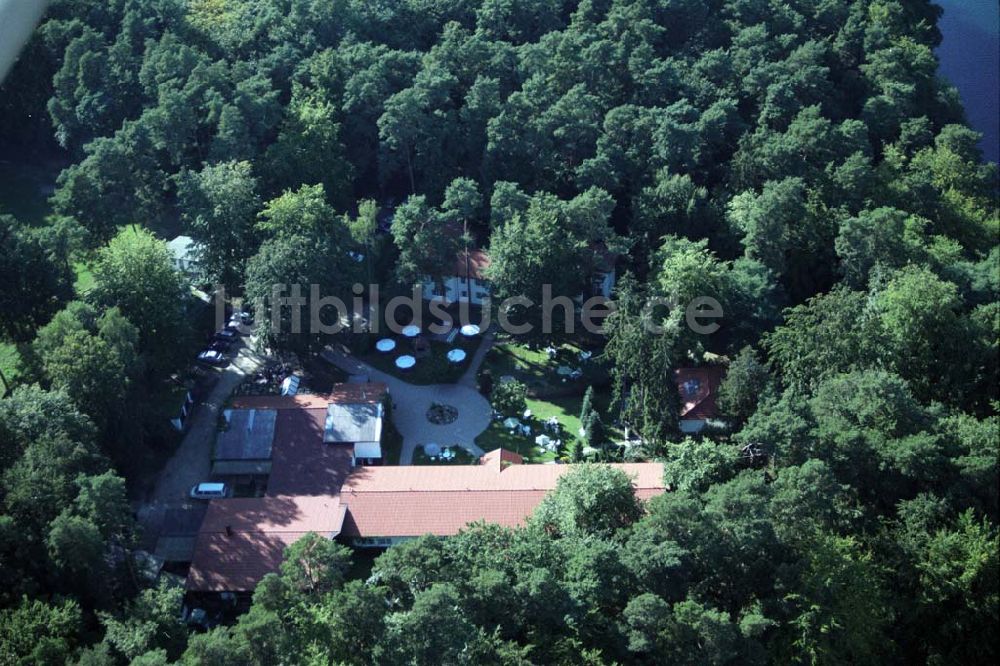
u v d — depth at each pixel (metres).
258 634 89.69
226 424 140.62
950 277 159.62
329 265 150.75
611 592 100.62
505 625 96.50
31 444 113.62
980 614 109.62
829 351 137.12
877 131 199.12
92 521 106.62
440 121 182.62
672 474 124.06
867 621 103.44
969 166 192.62
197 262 158.75
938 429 123.81
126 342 131.25
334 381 155.00
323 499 129.88
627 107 181.62
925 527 114.19
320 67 189.50
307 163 173.38
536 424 149.38
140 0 197.50
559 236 157.12
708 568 104.19
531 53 195.25
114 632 96.44
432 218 159.50
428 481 132.12
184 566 124.69
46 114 192.00
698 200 169.88
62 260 147.25
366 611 91.69
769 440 120.06
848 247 158.50
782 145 175.50
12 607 101.00
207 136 180.38
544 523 117.00
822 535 106.12
